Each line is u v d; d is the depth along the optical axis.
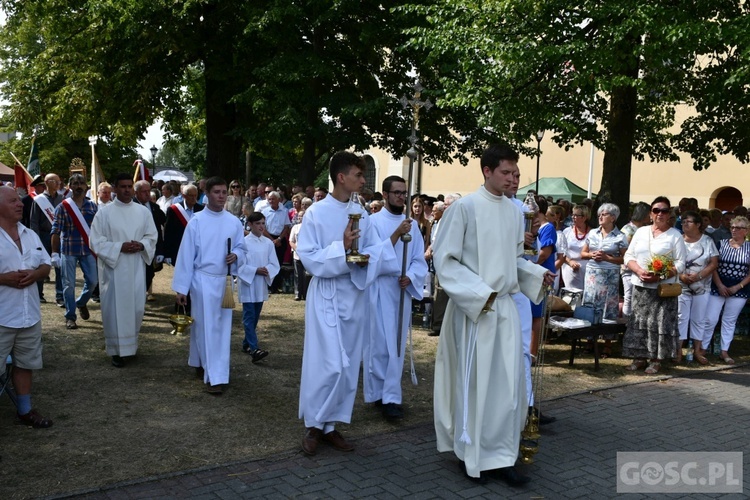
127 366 6.85
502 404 4.28
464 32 10.64
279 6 14.82
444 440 4.55
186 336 8.26
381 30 15.62
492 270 4.34
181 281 6.06
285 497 4.00
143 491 4.02
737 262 8.05
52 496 3.88
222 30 16.58
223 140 18.05
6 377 5.25
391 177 6.08
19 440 4.79
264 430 5.18
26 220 9.76
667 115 14.48
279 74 15.16
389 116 17.27
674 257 7.29
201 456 4.61
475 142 18.62
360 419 5.56
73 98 17.30
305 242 4.73
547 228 6.37
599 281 7.99
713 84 10.02
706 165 13.29
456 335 4.47
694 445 5.12
